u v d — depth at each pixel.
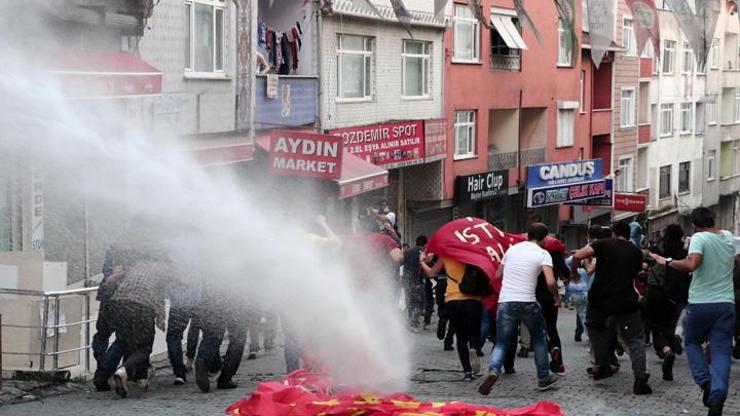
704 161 63.53
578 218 45.81
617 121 51.03
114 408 10.16
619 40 49.81
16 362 11.89
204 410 9.99
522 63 40.81
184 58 20.77
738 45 66.31
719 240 10.09
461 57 36.66
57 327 11.82
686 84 59.97
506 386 11.97
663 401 10.98
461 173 36.78
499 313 11.17
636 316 11.52
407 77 33.34
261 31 25.67
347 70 29.69
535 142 43.38
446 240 12.27
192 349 12.58
